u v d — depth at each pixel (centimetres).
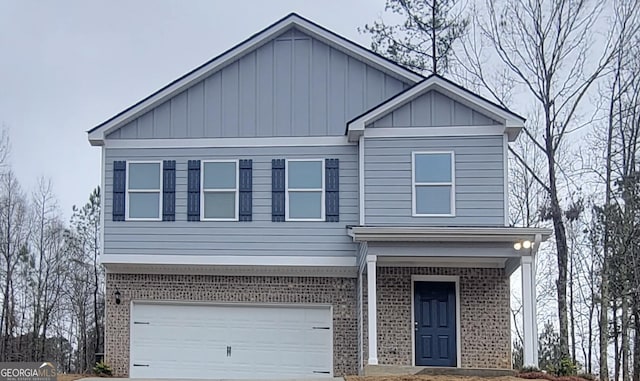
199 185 1532
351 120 1479
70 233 3388
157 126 1562
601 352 2114
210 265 1505
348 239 1480
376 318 1369
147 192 1541
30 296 3219
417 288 1453
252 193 1518
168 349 1519
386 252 1288
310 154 1516
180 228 1522
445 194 1412
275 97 1544
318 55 1549
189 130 1552
